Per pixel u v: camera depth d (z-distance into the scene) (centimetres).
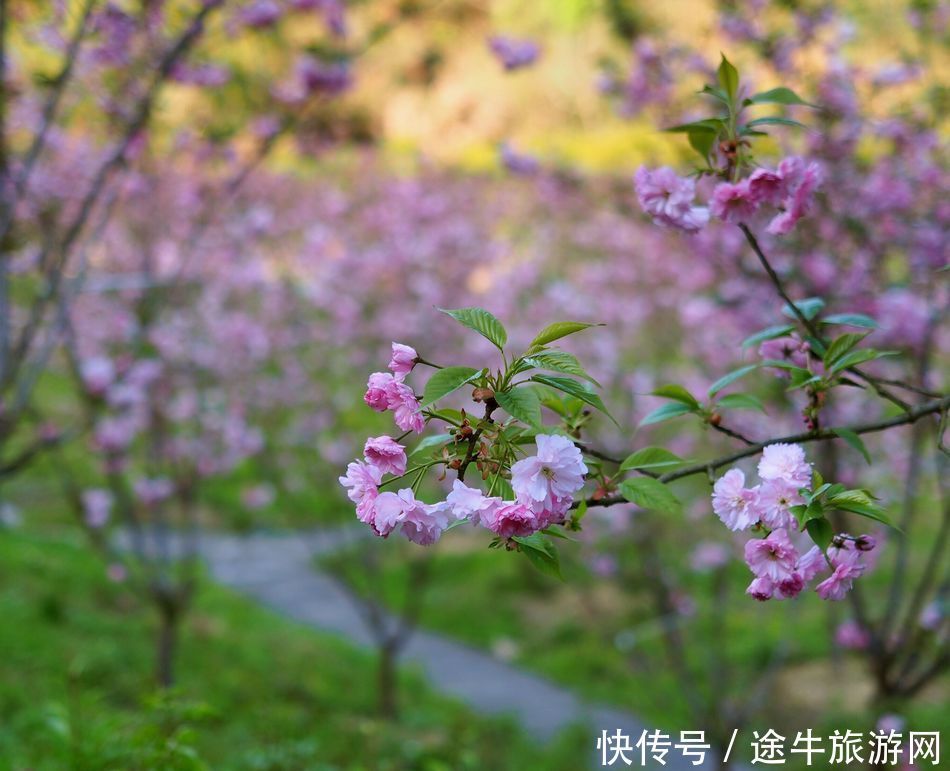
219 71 548
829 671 868
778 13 556
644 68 621
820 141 507
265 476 1238
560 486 162
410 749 662
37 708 624
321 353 1094
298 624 1188
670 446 881
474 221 1198
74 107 545
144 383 696
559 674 1045
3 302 426
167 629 746
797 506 179
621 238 1077
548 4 1748
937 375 616
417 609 880
